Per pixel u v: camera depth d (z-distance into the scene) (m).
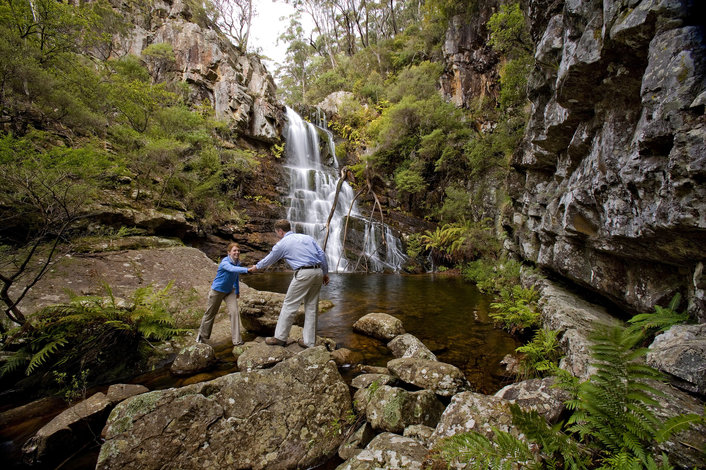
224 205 13.45
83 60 12.12
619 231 3.42
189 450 2.12
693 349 2.16
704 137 2.26
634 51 3.07
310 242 3.75
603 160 3.73
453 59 19.30
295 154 20.78
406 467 1.83
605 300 4.75
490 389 3.34
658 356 2.36
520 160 7.99
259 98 19.44
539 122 5.95
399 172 18.92
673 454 1.56
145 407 2.21
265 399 2.51
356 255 14.64
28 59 7.33
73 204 4.39
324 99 31.42
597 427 1.63
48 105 8.10
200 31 18.86
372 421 2.51
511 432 1.95
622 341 1.64
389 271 14.11
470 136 16.31
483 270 10.91
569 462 1.52
